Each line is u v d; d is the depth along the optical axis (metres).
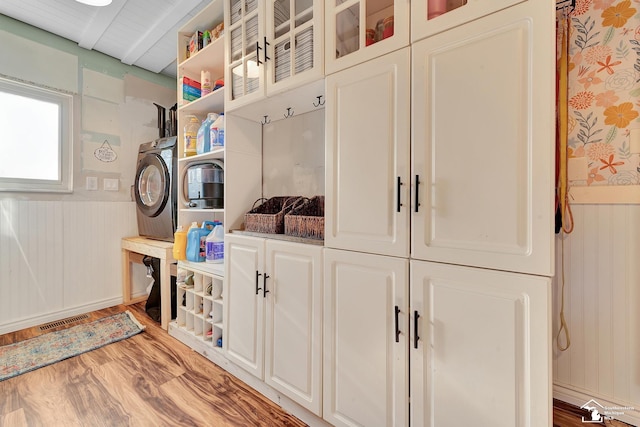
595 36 1.32
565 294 1.40
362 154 1.12
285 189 1.86
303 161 1.77
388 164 1.06
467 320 0.90
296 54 1.37
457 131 0.91
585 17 1.34
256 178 1.93
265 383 1.52
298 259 1.34
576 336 1.37
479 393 0.88
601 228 1.32
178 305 2.13
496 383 0.85
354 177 1.15
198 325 1.99
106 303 2.68
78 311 2.51
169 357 1.88
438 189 0.95
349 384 1.17
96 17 2.16
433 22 0.95
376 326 1.09
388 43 1.05
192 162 2.20
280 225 1.55
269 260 1.47
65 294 2.45
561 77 1.37
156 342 2.07
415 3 0.99
